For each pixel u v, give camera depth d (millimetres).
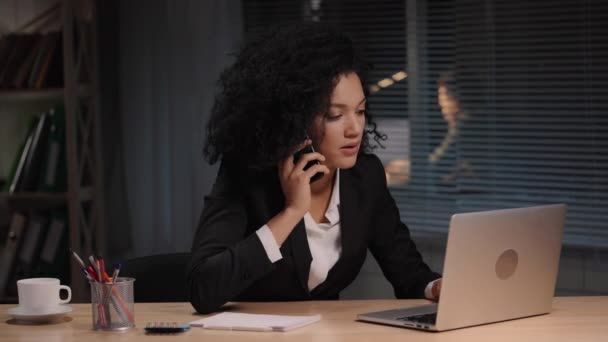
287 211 2162
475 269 1889
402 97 3938
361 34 3914
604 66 3537
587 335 1850
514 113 3676
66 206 3982
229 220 2242
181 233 3895
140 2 3934
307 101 2197
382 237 2494
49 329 1953
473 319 1924
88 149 3881
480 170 3770
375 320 1964
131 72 3969
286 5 3994
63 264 3916
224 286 2076
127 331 1922
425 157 3855
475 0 3756
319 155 2195
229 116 2293
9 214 4258
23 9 4148
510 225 1939
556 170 3580
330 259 2342
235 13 3848
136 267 2467
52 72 3893
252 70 2295
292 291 2326
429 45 3832
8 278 3979
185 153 3877
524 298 2006
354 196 2385
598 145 3580
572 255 3555
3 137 4230
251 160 2270
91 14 3879
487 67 3760
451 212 3754
